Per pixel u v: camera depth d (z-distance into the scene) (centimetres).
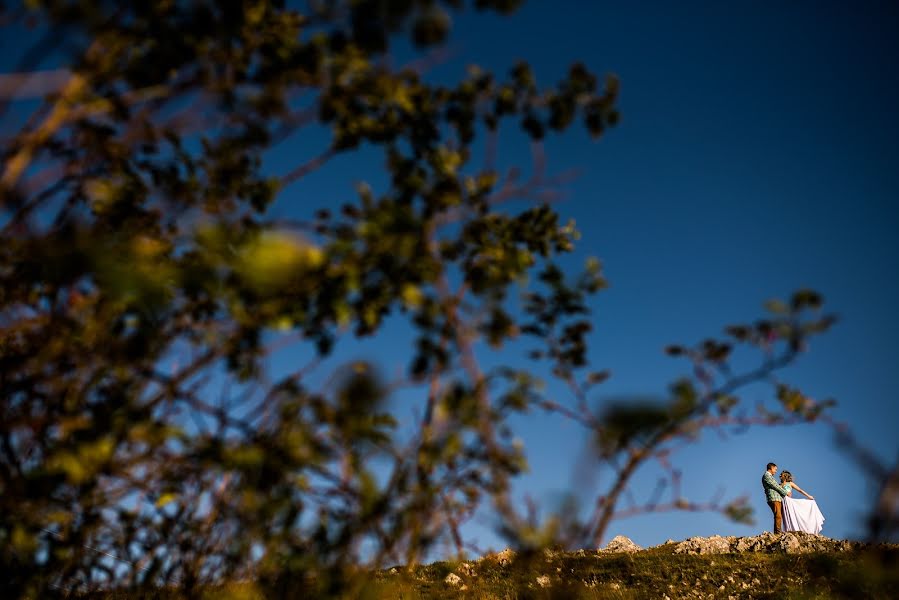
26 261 212
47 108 204
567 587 223
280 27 243
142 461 211
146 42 215
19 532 194
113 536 255
